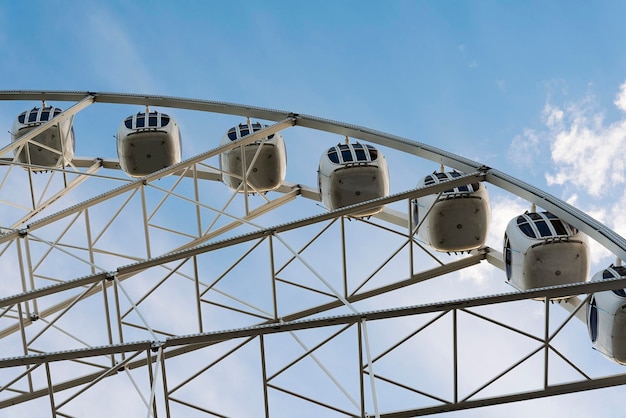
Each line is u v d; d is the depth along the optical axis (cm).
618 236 1623
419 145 2070
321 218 1880
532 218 2025
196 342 1420
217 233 2359
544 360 1512
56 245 2077
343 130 2214
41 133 2702
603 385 1522
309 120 2280
